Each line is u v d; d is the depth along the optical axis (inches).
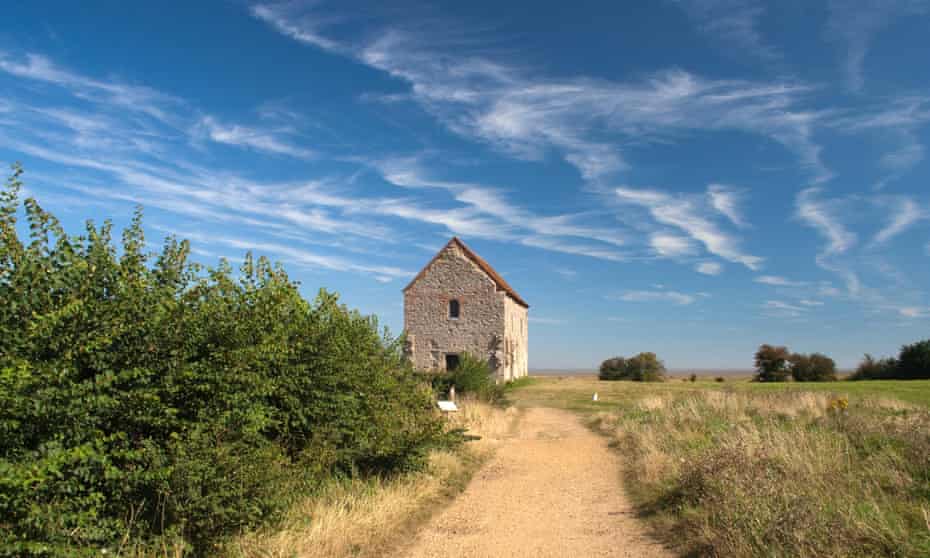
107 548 205.9
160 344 235.3
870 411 597.6
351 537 293.7
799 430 442.6
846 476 323.0
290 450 346.0
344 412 370.0
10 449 183.8
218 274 287.9
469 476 479.8
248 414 257.6
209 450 235.9
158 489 225.1
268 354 276.2
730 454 341.4
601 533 317.1
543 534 318.3
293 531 283.6
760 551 237.6
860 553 226.8
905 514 264.4
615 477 474.6
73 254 214.2
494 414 840.3
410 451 418.6
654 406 858.8
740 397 856.3
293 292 324.8
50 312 194.2
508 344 1614.2
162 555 223.1
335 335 372.5
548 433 757.3
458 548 295.6
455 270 1589.6
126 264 232.8
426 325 1592.0
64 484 193.6
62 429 194.5
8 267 200.5
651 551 281.9
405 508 355.6
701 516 299.9
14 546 172.9
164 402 238.1
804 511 245.4
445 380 987.9
